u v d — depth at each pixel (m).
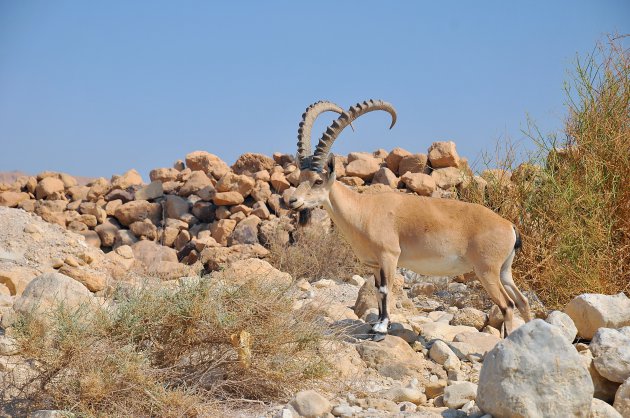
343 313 8.55
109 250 13.80
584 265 9.44
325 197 8.07
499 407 5.17
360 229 7.95
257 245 12.44
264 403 6.11
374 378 6.82
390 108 8.49
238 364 6.16
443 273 7.92
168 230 13.64
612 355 5.86
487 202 11.18
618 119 10.45
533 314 9.23
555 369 5.11
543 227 10.38
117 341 6.11
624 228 9.67
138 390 5.71
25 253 11.59
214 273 6.96
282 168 14.66
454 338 7.96
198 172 14.71
